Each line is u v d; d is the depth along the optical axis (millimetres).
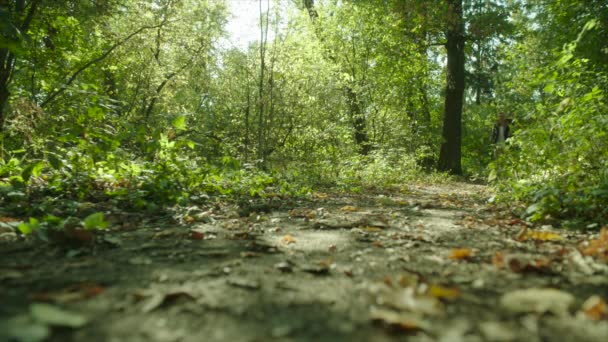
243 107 13117
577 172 4613
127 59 13727
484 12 15477
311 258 2580
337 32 17250
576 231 3574
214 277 2086
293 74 12359
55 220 3023
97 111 4953
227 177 6535
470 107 30625
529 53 11992
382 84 17484
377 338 1371
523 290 1769
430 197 7656
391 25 16922
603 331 1422
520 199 5426
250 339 1352
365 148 16062
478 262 2471
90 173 5012
